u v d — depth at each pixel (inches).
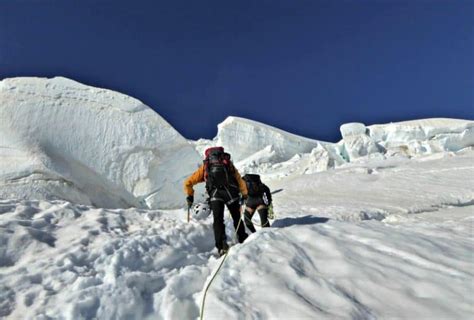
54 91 684.1
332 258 117.9
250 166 2042.3
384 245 127.3
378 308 86.7
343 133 2086.6
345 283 100.7
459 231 155.3
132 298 102.4
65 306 94.3
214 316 88.7
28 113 642.2
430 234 148.6
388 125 2084.2
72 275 110.8
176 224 174.9
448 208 355.9
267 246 132.8
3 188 526.9
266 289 100.1
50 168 565.9
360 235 141.1
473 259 112.9
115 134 665.6
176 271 127.3
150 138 673.6
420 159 858.1
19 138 596.7
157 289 113.7
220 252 146.7
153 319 99.7
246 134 2485.2
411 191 467.5
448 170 599.2
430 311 82.4
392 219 293.9
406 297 89.9
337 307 88.2
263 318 87.0
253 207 200.1
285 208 371.2
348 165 931.3
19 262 118.0
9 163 561.0
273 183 1003.9
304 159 1797.5
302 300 92.2
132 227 167.3
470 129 1795.0
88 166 629.0
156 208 647.1
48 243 132.8
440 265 107.5
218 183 162.4
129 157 653.3
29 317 89.8
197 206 178.1
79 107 679.1
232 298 97.0
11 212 155.6
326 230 152.5
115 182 637.3
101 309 96.0
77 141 642.8
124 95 720.3
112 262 119.4
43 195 532.7
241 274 112.3
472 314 79.7
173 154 683.4
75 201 567.2
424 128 1937.7
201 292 110.5
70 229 148.8
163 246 139.9
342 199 449.1
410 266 108.0
